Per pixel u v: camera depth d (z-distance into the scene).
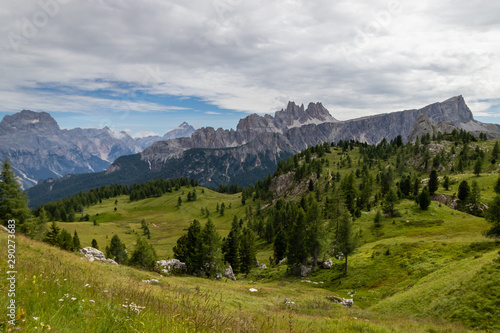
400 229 85.38
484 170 174.12
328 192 173.25
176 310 8.12
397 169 198.50
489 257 33.66
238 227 157.88
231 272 71.62
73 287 8.38
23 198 55.66
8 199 52.81
